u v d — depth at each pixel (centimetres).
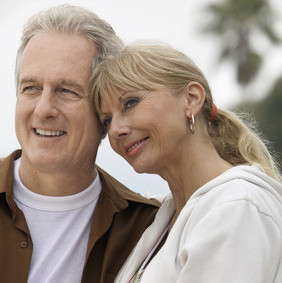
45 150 295
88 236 305
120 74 275
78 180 304
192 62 280
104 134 320
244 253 230
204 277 232
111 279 298
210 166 275
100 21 306
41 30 298
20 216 293
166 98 272
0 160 328
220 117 290
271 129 2758
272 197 251
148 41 284
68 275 296
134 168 283
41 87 294
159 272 251
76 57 295
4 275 285
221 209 238
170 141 273
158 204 327
